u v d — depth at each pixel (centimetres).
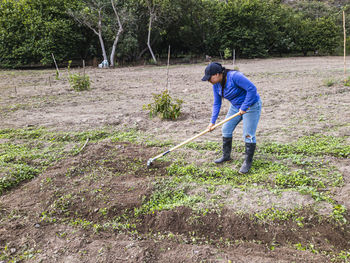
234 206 379
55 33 2047
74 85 1177
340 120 677
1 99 1003
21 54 2030
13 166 488
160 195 412
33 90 1169
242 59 2475
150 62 2370
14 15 1975
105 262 306
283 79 1289
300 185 424
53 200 408
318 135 595
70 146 581
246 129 444
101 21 2189
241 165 489
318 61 2119
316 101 860
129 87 1212
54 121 743
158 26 2347
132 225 366
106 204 396
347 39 2825
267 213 364
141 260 307
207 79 417
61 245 332
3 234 347
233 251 325
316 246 330
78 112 830
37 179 460
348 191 402
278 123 688
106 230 359
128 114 789
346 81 1068
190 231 357
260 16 2488
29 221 371
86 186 436
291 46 2633
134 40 2211
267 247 332
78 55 2459
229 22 2472
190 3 2409
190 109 826
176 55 2809
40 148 581
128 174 472
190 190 423
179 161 507
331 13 3288
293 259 309
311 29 2653
